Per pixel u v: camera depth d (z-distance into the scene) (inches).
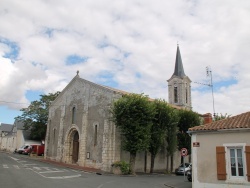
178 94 1867.6
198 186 554.6
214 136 554.6
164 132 1058.1
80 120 1190.3
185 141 1184.2
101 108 1079.6
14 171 722.2
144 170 1072.2
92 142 1085.8
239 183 506.0
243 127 515.2
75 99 1267.2
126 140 948.6
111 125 1012.5
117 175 875.4
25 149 1850.4
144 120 954.1
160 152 1182.3
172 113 1078.4
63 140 1284.4
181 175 1040.2
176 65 1967.3
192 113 1216.2
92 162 1053.2
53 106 1472.7
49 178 629.9
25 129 2036.2
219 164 533.0
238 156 523.8
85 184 569.6
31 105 1991.9
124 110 941.8
